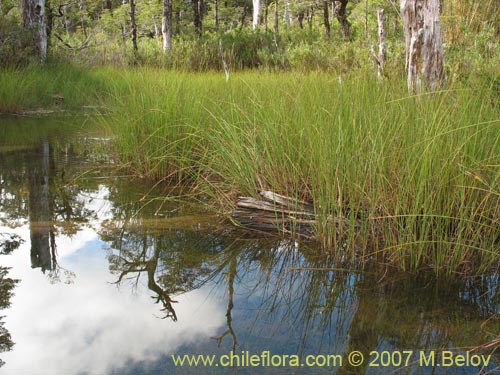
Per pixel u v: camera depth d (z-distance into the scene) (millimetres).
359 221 3125
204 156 4258
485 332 2111
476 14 6918
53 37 15602
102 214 3707
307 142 3547
